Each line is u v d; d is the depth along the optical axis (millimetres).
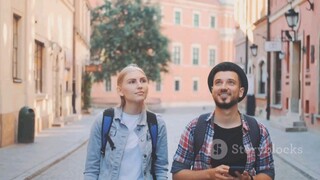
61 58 27125
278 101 28094
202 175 3688
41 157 13500
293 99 24047
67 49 29531
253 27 33250
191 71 70000
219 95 3732
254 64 33000
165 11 66750
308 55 21391
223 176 3611
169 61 51250
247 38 35031
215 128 3764
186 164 3879
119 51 50062
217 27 72438
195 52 70438
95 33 50031
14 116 16578
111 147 4238
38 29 20719
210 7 71375
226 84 3740
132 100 4289
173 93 68125
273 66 28219
